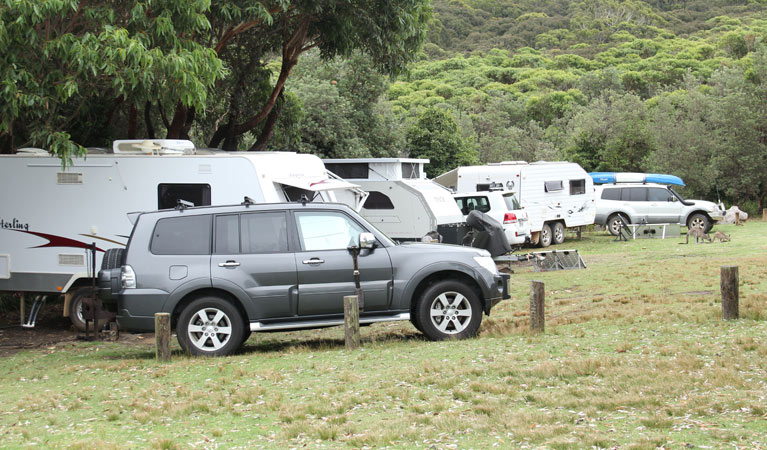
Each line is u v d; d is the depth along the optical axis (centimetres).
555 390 671
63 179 1274
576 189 2720
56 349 1107
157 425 621
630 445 502
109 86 1286
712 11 15262
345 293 935
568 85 8394
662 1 15925
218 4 1505
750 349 791
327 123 2928
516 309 1237
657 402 605
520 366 759
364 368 800
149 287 920
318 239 945
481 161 4491
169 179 1239
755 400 601
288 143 2341
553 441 521
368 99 3166
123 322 923
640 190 2873
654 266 1745
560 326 1003
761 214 3812
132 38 1148
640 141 4056
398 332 1083
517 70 9438
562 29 13938
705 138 3822
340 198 1445
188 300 938
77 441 574
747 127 3728
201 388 746
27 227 1288
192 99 1204
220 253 929
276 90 1970
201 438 576
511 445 525
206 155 1229
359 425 591
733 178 3806
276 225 944
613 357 781
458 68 10250
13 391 793
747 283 1320
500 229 1802
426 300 949
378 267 943
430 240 1811
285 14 1795
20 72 1066
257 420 624
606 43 12481
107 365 891
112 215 1256
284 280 926
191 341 925
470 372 745
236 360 881
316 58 3153
